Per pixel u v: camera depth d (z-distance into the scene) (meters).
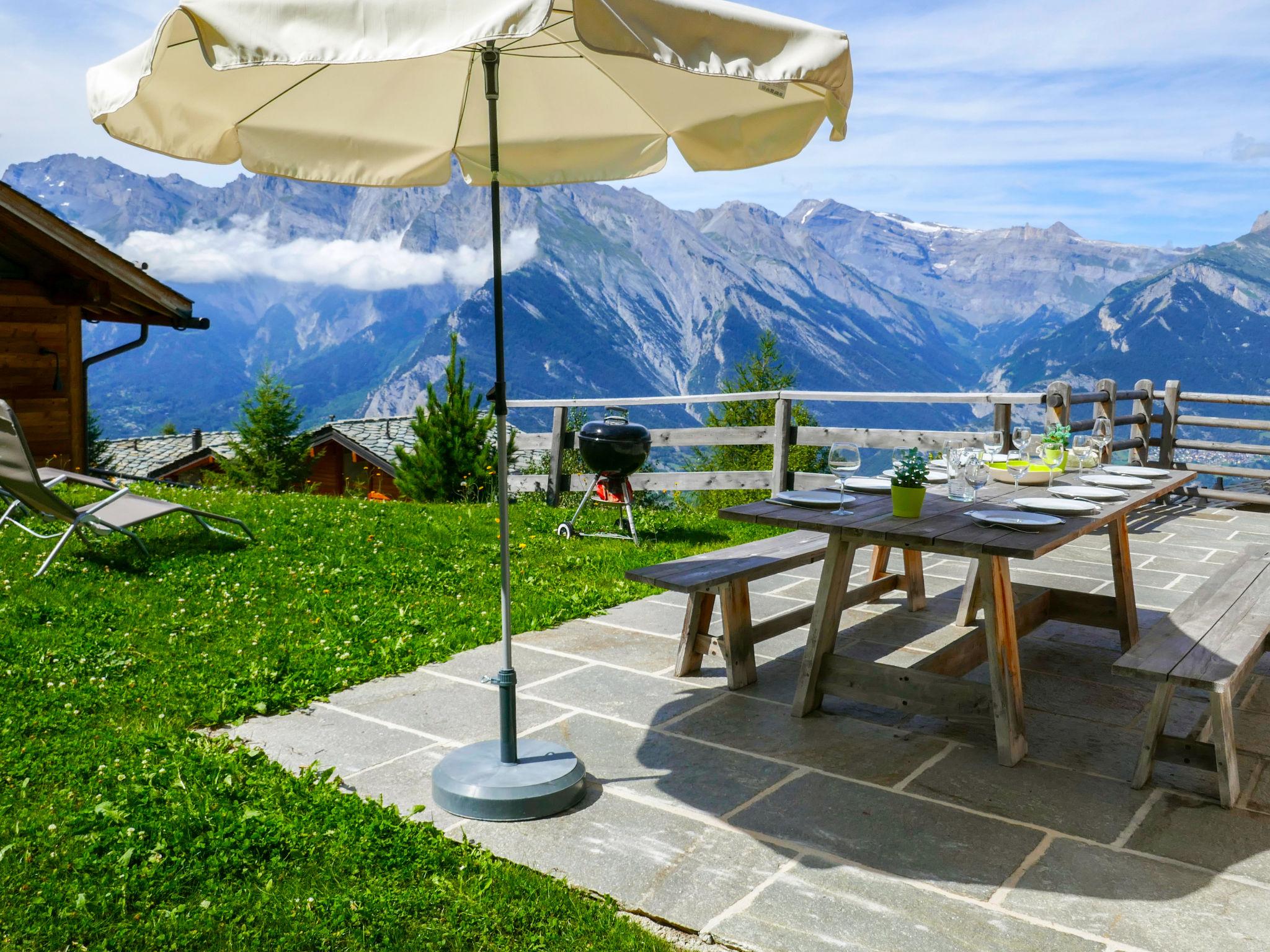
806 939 2.29
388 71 3.63
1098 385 8.88
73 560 5.83
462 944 2.24
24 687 3.89
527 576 6.05
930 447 7.87
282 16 2.17
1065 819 2.93
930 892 2.50
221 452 40.19
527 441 9.48
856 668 3.69
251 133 3.56
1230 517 8.81
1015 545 3.17
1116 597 4.63
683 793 3.09
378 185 3.94
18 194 9.18
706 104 3.66
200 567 5.86
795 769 3.28
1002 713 3.33
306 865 2.55
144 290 10.77
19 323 10.10
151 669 4.14
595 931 2.31
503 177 4.22
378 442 36.16
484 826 2.85
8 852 2.57
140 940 2.23
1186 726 3.72
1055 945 2.27
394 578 5.89
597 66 3.68
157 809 2.81
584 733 3.59
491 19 2.03
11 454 5.40
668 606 5.47
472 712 3.78
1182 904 2.46
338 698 3.93
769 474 8.46
